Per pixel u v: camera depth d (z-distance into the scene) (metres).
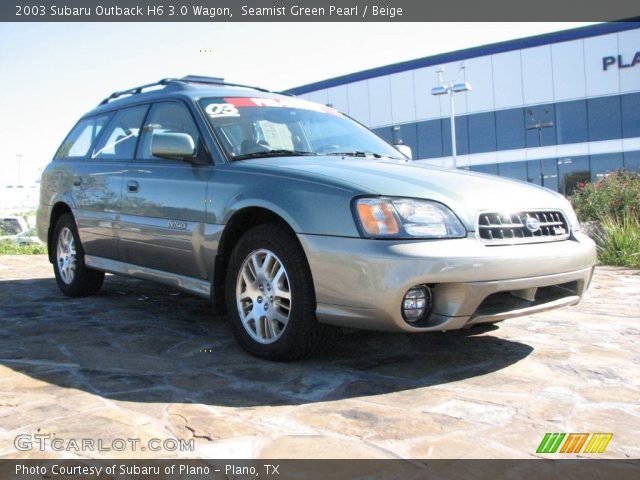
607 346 3.38
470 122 32.41
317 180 2.89
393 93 34.50
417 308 2.67
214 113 3.70
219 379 2.72
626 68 28.45
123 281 5.84
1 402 2.39
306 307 2.83
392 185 2.82
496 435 2.11
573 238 3.20
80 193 4.56
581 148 29.73
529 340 3.51
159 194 3.67
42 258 8.48
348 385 2.65
